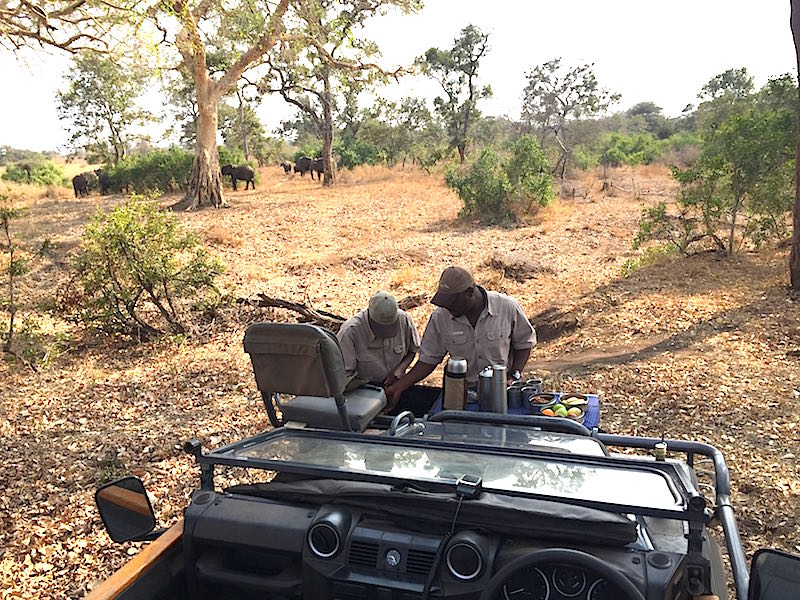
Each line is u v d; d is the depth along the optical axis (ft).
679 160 144.56
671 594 7.13
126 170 112.06
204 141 87.81
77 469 21.72
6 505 19.52
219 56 86.89
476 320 14.94
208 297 41.45
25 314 42.57
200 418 26.00
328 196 98.12
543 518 7.52
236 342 37.24
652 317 35.17
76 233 65.16
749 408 23.32
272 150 211.00
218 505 8.96
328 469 8.72
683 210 54.24
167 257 39.42
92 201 98.12
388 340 15.12
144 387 30.35
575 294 41.50
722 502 8.93
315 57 75.92
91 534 17.78
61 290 45.68
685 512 7.23
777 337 30.78
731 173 47.98
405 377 15.08
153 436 24.18
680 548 7.76
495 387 12.46
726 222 59.93
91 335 39.93
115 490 9.33
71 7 40.63
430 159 140.46
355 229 69.92
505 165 77.36
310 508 8.68
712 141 50.29
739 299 36.88
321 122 116.57
